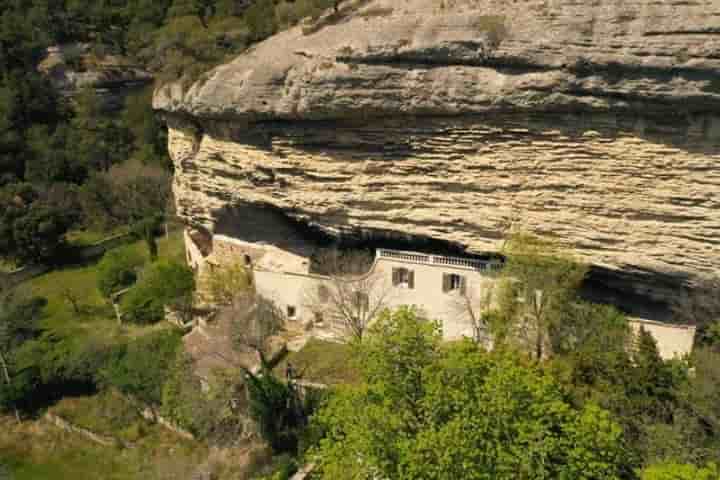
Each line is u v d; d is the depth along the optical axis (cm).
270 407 2859
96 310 4753
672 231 2559
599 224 2700
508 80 2592
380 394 1983
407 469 1769
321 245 3678
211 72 3422
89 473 3238
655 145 2473
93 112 7750
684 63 2227
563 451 1800
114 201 6519
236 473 2827
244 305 3431
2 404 3728
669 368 2391
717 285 2538
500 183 2842
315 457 2208
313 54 2988
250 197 3575
